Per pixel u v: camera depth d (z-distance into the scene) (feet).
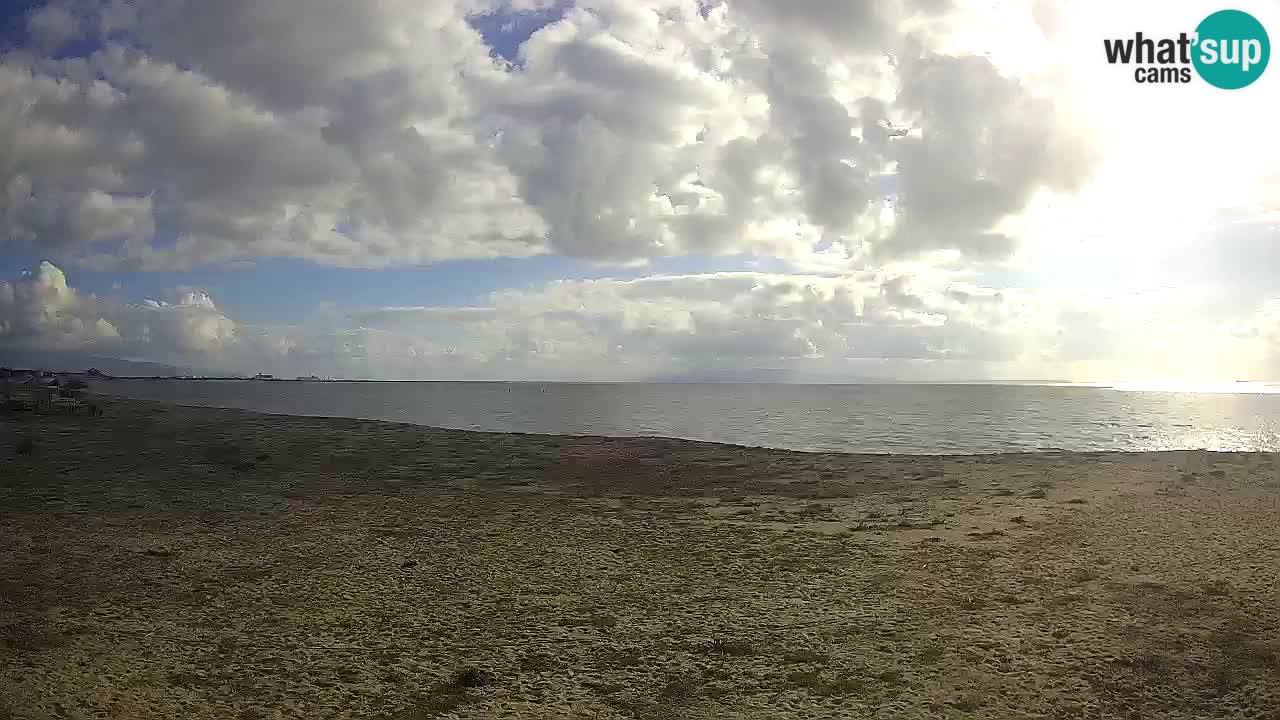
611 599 52.13
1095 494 81.66
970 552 59.98
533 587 54.90
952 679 38.19
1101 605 46.88
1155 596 47.93
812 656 41.68
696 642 44.34
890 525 70.95
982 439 173.78
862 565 57.88
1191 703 35.01
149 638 45.14
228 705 36.76
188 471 96.63
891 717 34.83
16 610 49.03
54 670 39.75
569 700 37.45
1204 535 62.28
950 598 49.67
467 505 82.43
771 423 228.84
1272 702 34.60
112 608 50.11
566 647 44.04
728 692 37.93
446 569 59.31
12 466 93.71
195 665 41.42
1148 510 72.43
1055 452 121.29
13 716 34.14
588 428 207.82
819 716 35.17
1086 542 61.26
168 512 76.89
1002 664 39.55
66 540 65.82
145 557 61.77
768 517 76.13
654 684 39.11
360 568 59.62
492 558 62.13
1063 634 42.78
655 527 72.02
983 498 82.84
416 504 82.69
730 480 97.91
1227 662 38.58
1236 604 46.03
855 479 98.12
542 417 256.52
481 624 47.85
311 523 73.92
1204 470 97.30
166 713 35.65
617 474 101.86
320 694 38.14
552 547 65.26
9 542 64.44
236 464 101.96
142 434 119.75
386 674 40.52
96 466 96.58
